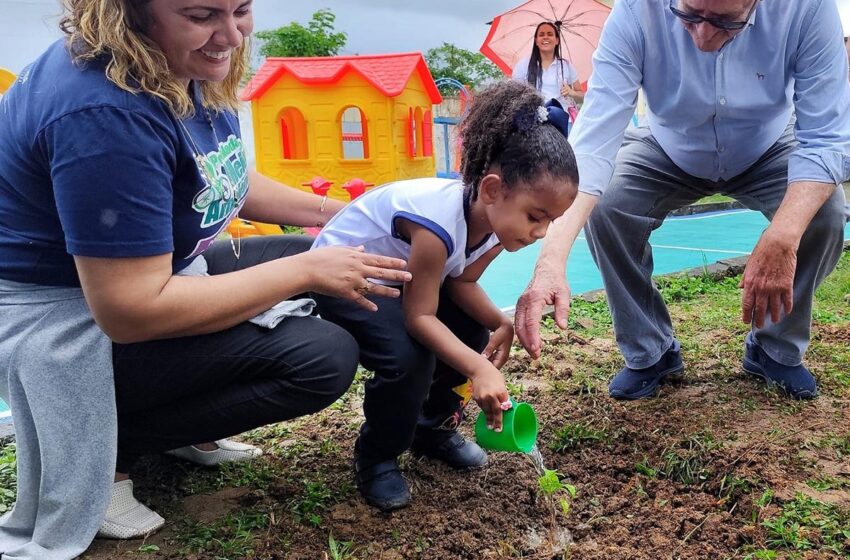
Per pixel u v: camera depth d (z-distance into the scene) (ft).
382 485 7.21
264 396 6.58
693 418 9.11
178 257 6.44
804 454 8.11
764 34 8.55
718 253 22.68
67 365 5.87
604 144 8.91
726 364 11.11
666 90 9.21
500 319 7.59
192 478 7.85
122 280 5.45
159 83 5.50
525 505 7.28
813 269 9.16
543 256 8.07
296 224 8.42
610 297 9.87
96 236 5.31
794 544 6.39
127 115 5.32
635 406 9.64
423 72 30.27
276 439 8.83
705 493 7.40
